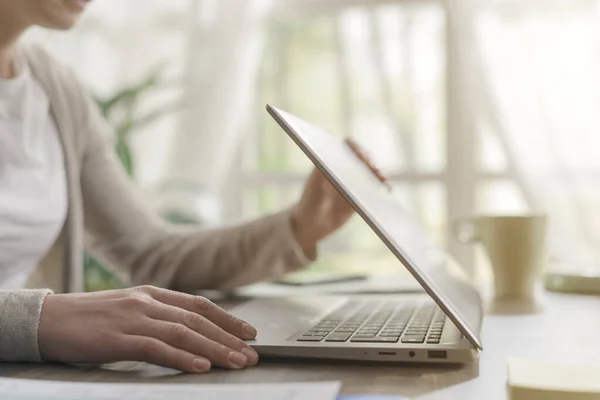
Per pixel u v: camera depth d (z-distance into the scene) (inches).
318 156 19.9
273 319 25.8
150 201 84.8
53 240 43.0
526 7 80.5
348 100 91.8
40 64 44.8
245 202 93.7
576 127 78.6
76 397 14.9
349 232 92.5
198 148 87.1
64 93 45.4
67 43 91.8
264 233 40.8
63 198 43.1
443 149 87.7
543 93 79.5
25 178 40.7
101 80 91.7
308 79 93.3
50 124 44.2
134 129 88.0
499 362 20.1
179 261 42.0
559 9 79.6
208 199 83.1
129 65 91.0
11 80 41.7
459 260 85.6
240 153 93.4
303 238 41.1
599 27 78.4
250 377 18.1
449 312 18.9
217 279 41.2
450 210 86.3
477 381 17.7
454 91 85.4
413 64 89.2
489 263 38.1
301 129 22.4
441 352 19.3
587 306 34.0
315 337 21.1
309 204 40.8
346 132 91.8
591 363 20.1
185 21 89.4
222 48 87.2
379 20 90.4
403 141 89.7
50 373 18.8
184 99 87.8
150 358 19.1
